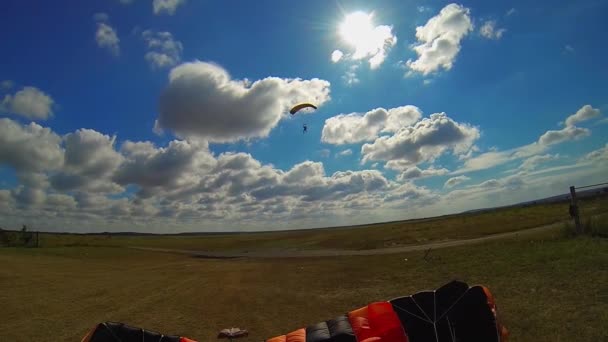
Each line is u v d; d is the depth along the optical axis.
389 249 39.53
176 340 8.33
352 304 15.51
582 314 10.05
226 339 12.59
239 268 33.56
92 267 36.53
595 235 21.33
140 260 47.84
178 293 21.39
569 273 14.16
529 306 11.45
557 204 74.12
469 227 50.00
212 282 25.09
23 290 22.52
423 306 8.03
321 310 15.13
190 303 18.42
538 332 9.45
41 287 23.62
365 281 20.17
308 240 73.38
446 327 7.76
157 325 14.69
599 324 9.22
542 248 20.02
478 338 7.59
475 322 7.70
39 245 72.62
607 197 39.94
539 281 13.97
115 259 48.41
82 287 23.81
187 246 88.88
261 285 22.39
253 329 13.44
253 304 17.17
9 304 18.81
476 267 18.77
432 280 17.80
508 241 26.44
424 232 52.19
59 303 19.09
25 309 17.78
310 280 22.66
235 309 16.50
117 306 18.34
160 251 70.06
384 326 7.94
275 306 16.44
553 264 15.98
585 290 11.95
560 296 11.87
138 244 99.56
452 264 20.94
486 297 7.85
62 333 13.97
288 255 46.88
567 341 8.66
